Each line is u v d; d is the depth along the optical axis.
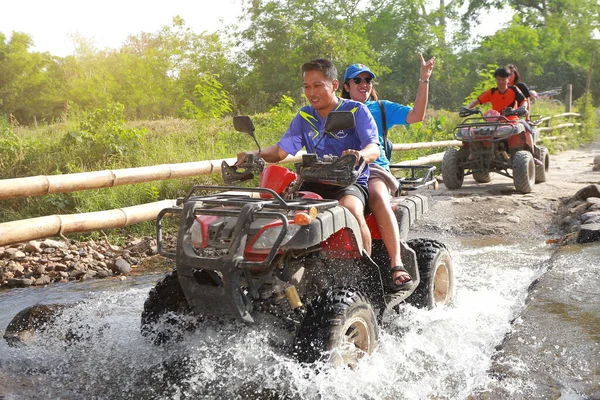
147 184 8.36
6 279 5.94
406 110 4.75
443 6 43.41
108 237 7.41
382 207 3.85
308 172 3.45
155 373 3.56
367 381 3.25
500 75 10.95
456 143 14.36
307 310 3.34
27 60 48.94
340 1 36.69
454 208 8.97
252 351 3.54
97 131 10.20
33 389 3.38
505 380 3.30
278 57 34.22
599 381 3.22
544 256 6.49
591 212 7.57
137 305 4.97
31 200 7.97
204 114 13.16
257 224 3.27
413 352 3.74
